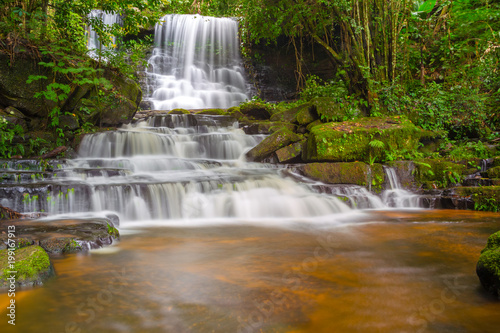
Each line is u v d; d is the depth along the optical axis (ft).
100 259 11.56
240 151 32.32
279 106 42.52
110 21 58.23
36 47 26.73
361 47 35.27
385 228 16.99
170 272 10.21
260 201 21.01
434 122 33.55
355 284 9.23
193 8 71.97
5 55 25.71
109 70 33.19
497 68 38.63
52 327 6.93
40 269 9.43
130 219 18.79
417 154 28.12
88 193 18.02
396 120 30.30
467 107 34.58
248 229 16.88
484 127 33.83
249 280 9.55
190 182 20.61
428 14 40.16
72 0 31.37
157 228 17.11
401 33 38.75
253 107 39.99
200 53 65.51
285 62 65.92
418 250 12.76
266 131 34.63
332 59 37.63
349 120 31.78
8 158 23.21
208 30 66.18
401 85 35.12
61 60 27.61
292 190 23.22
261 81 65.87
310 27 39.99
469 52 39.93
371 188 25.26
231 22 67.15
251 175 24.43
